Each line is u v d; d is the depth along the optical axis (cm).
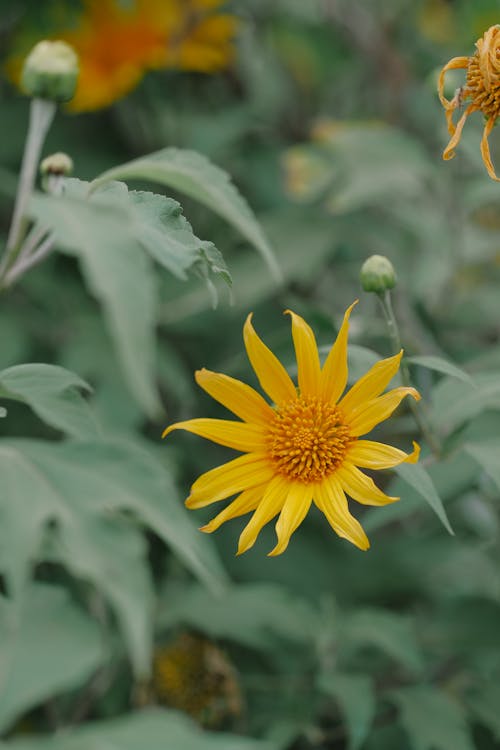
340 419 78
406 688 99
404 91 150
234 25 129
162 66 119
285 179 135
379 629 99
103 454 70
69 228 64
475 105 82
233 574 114
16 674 70
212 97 137
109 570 68
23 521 68
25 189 74
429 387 95
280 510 77
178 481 111
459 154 113
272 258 72
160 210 70
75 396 73
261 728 101
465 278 129
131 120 127
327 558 116
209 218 124
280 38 149
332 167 127
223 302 115
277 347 92
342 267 136
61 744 71
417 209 133
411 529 126
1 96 128
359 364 83
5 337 111
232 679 102
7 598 72
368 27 150
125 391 107
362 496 77
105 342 111
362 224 128
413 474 76
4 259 73
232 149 134
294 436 77
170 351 112
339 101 155
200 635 103
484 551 113
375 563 116
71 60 76
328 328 93
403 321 118
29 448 69
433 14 152
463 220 124
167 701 101
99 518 69
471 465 87
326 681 95
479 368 104
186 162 72
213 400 121
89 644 71
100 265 64
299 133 150
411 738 97
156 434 117
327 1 149
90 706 99
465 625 105
